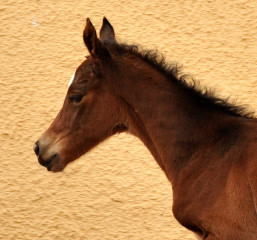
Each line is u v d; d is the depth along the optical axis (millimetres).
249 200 7551
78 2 14914
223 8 14625
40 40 14305
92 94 8109
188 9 14633
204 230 7926
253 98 12852
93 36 7766
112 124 8250
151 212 11562
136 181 11984
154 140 8188
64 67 13742
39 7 14875
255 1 14703
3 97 13406
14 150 12625
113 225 11445
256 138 7746
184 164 8102
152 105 8062
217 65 13539
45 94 13359
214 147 7938
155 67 8133
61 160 8461
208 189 7832
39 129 12836
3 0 15023
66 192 11953
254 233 7539
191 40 14023
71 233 11414
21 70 13805
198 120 8047
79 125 8281
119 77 8023
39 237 11422
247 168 7605
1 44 14289
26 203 11867
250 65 13531
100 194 11859
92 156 12359
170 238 11172
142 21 14398
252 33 14125
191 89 8094
